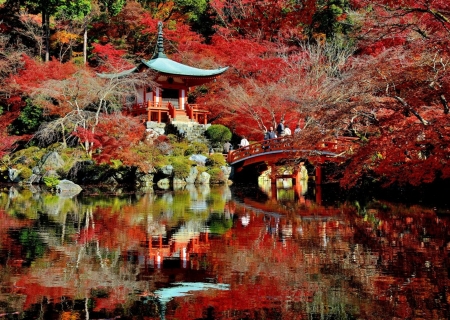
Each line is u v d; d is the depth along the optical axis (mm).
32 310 7410
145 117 37188
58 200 21625
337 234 13109
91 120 30406
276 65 33875
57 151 31062
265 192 25250
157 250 11273
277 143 27531
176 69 36594
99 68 40625
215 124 37719
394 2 17172
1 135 32531
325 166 27766
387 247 11359
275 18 39938
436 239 12172
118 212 17609
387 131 17594
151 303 7738
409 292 8156
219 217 16406
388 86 16844
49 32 42531
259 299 7879
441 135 15273
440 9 16031
